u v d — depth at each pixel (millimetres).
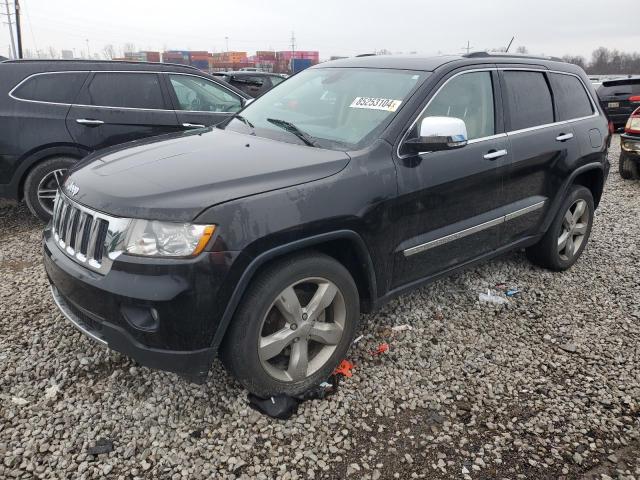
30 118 5430
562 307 4109
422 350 3451
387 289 3242
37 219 6027
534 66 4301
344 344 3059
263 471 2455
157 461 2482
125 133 5902
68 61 5715
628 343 3619
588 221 4867
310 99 3740
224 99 6605
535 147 4031
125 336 2467
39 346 3322
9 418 2697
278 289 2639
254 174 2662
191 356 2467
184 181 2570
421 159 3223
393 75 3588
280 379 2812
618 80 14703
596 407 2963
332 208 2744
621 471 2531
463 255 3697
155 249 2379
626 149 8289
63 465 2428
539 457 2602
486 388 3105
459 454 2604
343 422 2779
